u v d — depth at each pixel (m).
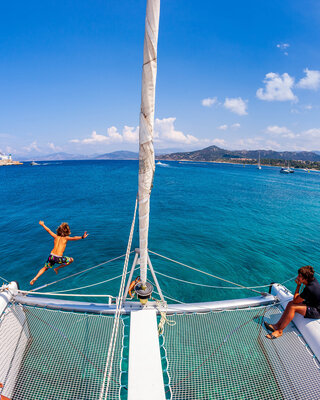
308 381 3.22
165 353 3.64
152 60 1.95
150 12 1.81
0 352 3.33
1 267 9.62
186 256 11.30
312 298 3.72
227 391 3.20
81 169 92.62
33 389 3.19
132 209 21.52
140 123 2.20
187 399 3.11
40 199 25.78
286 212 22.31
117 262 10.27
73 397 3.11
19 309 4.12
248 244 13.25
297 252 12.20
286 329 3.95
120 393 3.16
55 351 3.67
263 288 8.60
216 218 19.33
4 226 15.38
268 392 3.22
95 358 3.58
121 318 4.05
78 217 18.28
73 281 8.64
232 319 4.25
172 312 4.21
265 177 77.56
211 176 69.62
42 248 11.66
